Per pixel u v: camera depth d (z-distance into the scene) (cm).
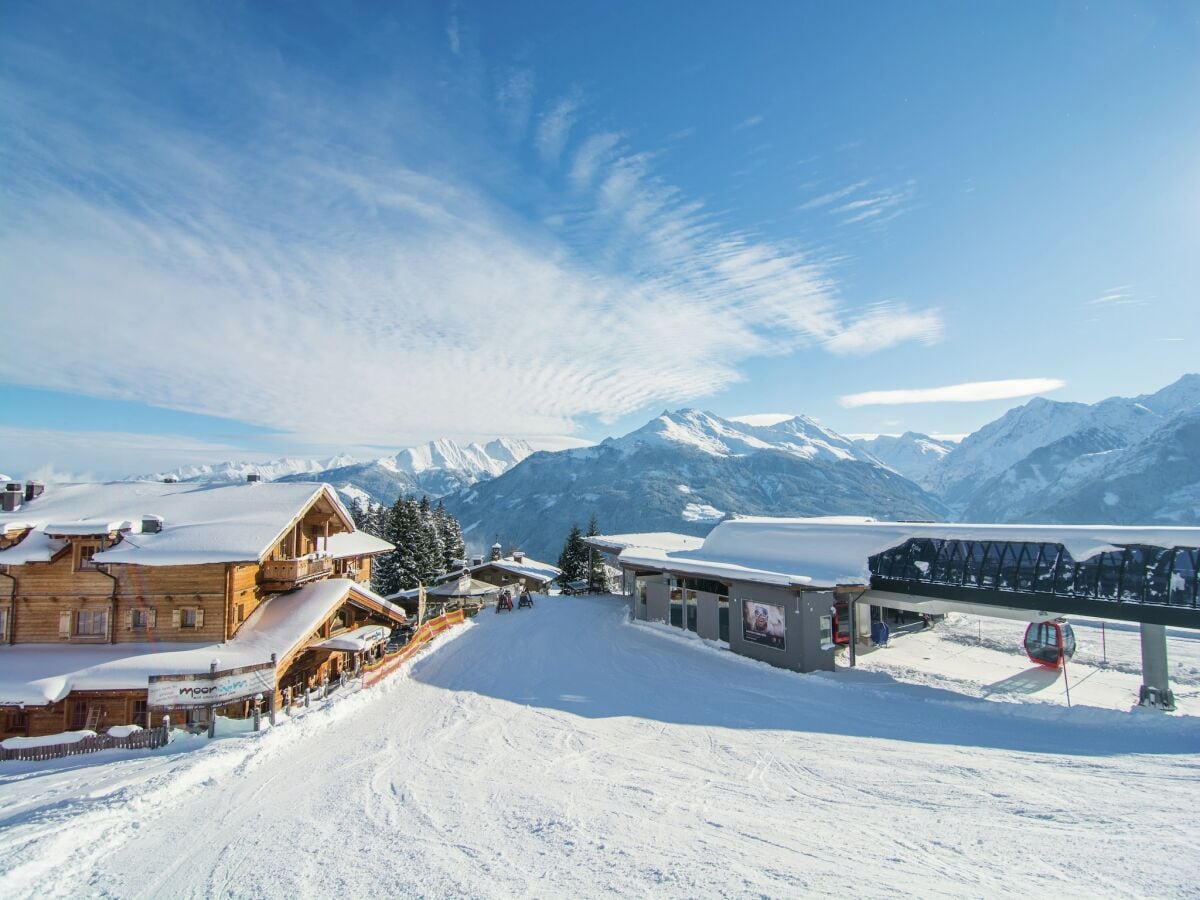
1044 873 848
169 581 2027
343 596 2369
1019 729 1645
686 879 845
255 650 1925
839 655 2850
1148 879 824
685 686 2189
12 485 2380
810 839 981
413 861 920
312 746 1513
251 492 2481
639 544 5206
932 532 2723
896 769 1334
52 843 931
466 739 1578
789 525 3325
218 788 1225
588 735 1612
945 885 819
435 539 6812
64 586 2023
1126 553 2141
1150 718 1675
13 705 1702
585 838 993
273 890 841
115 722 1859
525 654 2789
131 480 2741
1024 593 2352
